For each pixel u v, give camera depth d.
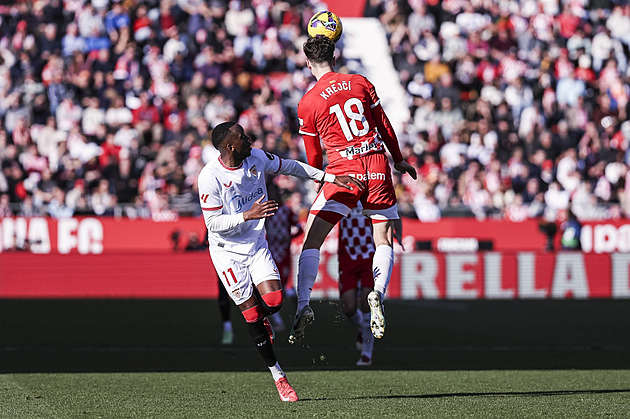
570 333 40.00
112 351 33.62
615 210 64.94
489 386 24.73
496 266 52.56
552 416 19.19
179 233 56.59
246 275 21.31
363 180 22.17
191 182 61.50
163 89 68.38
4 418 19.17
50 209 57.28
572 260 53.28
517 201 63.56
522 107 72.75
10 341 36.19
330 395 22.88
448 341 37.16
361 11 78.50
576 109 72.81
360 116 22.16
